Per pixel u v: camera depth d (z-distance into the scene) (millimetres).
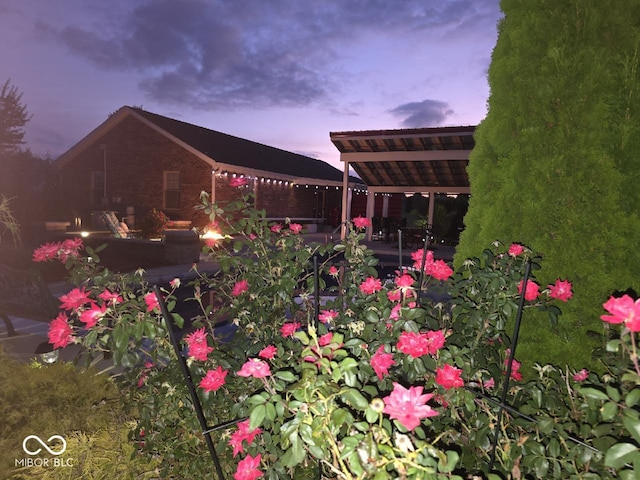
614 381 1812
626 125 2104
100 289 2289
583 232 2166
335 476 1769
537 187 2260
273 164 22578
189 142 17797
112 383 3133
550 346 2238
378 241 18500
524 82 2355
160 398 2113
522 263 2240
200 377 2008
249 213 2973
